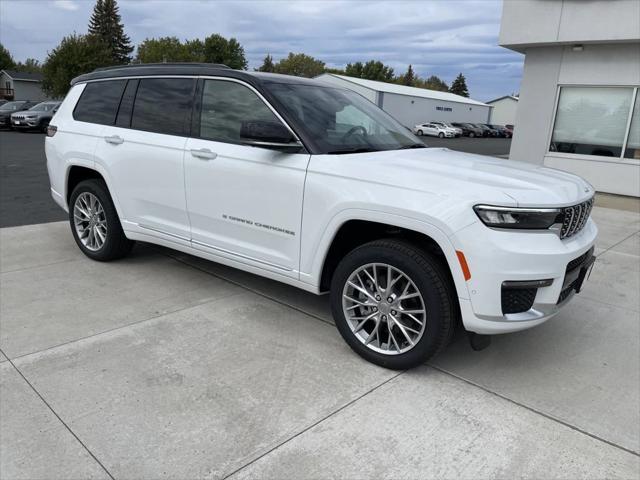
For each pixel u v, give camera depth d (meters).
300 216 3.54
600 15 10.62
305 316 4.12
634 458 2.61
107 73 5.02
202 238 4.21
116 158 4.68
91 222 5.16
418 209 3.02
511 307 3.00
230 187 3.89
